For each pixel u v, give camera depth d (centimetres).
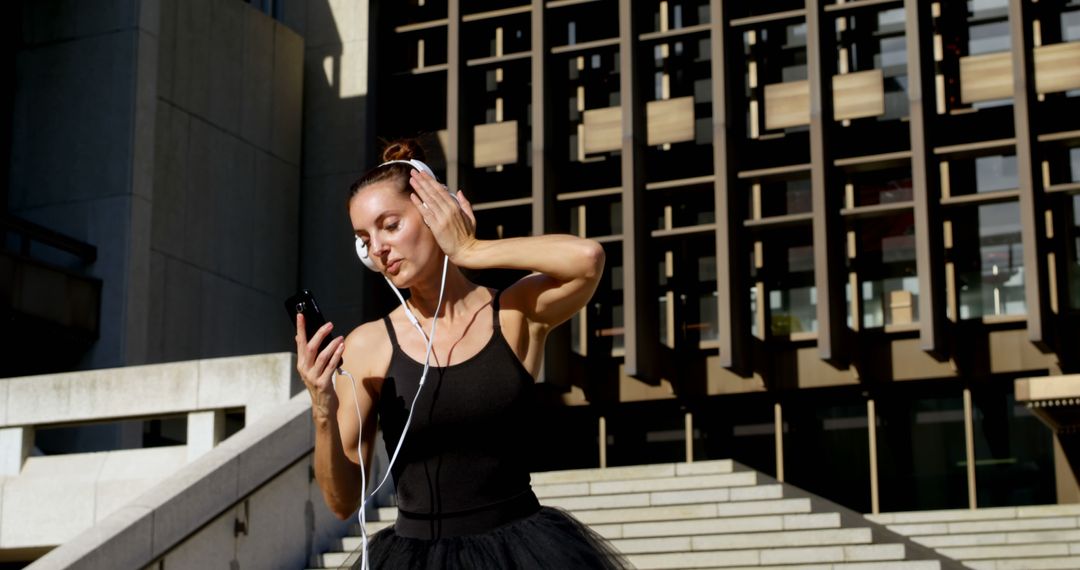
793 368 2334
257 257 2698
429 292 331
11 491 1347
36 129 2456
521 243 321
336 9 2930
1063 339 2203
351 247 2795
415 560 317
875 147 2341
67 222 2395
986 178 2325
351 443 332
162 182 2480
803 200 2412
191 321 2505
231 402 1273
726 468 1170
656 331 2355
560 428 2480
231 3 2709
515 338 329
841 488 2330
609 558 330
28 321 2162
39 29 2491
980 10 2359
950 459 2283
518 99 2578
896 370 2284
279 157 2798
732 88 2369
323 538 1077
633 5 2419
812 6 2303
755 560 1002
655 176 2455
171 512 920
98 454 1342
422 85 2670
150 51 2458
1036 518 1717
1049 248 2211
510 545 317
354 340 336
